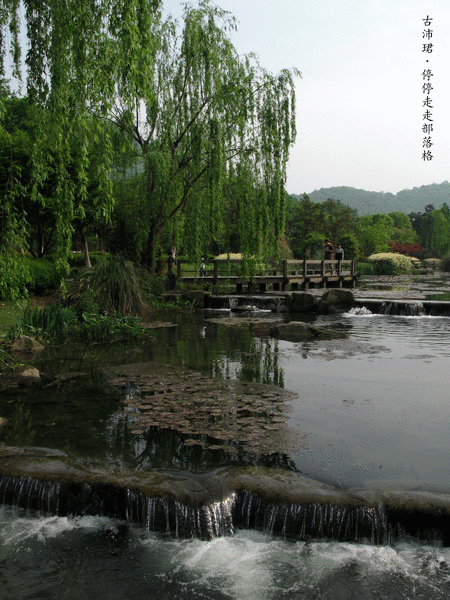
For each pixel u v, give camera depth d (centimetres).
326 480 379
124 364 776
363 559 315
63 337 1013
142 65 642
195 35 1470
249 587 288
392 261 4209
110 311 1250
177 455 426
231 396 604
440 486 366
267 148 1534
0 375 697
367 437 471
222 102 1487
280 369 752
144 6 639
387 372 738
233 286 2506
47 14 620
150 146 1553
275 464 409
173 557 318
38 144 645
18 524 356
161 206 1611
